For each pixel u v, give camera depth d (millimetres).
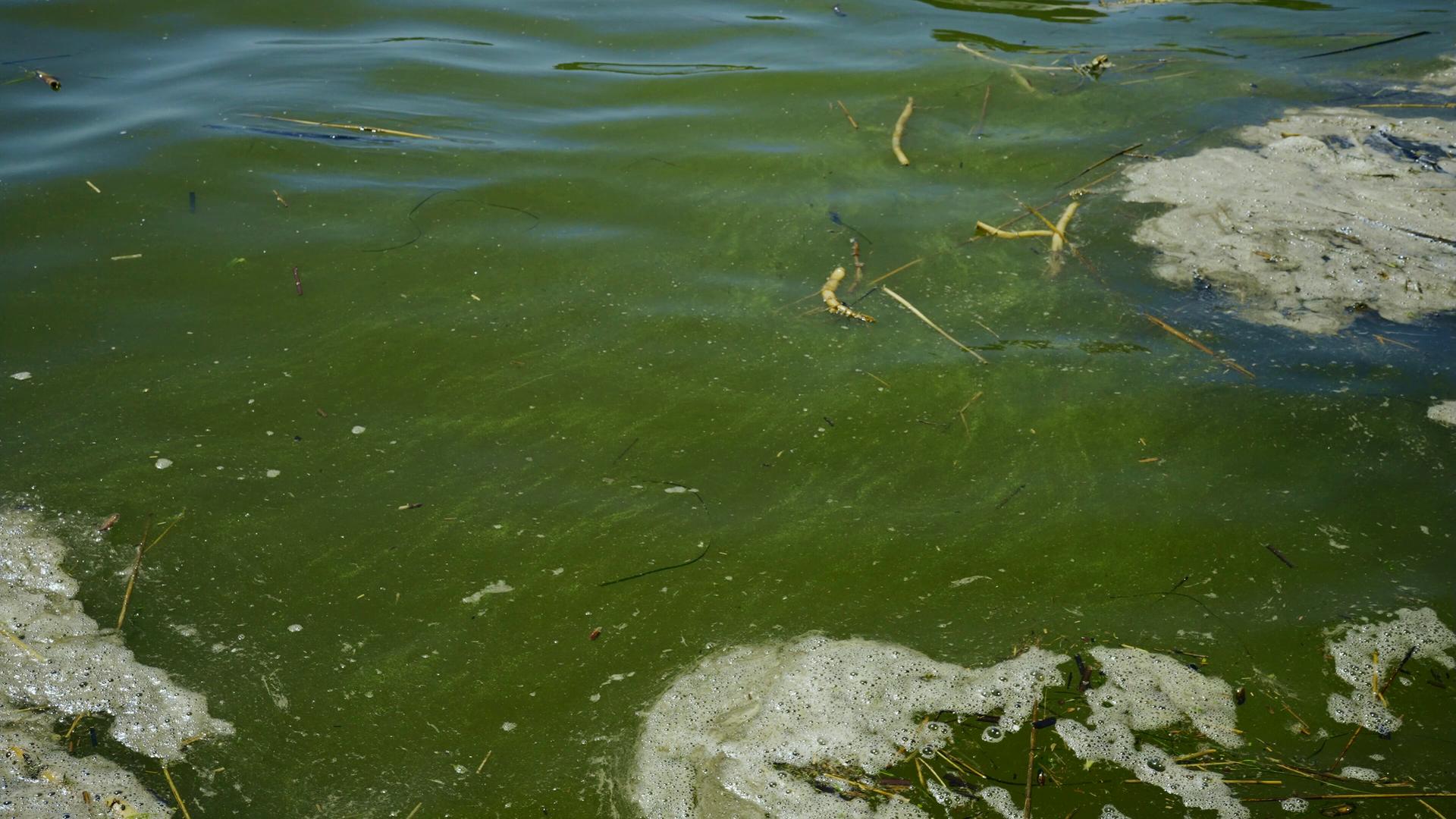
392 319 2238
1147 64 2803
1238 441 2088
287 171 2465
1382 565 1973
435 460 2076
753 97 2688
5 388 2135
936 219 2410
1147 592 1960
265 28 2830
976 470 2068
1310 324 2232
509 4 2969
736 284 2299
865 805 1824
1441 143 2562
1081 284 2293
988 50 2850
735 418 2123
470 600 1956
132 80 2658
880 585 1970
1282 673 1897
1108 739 1858
